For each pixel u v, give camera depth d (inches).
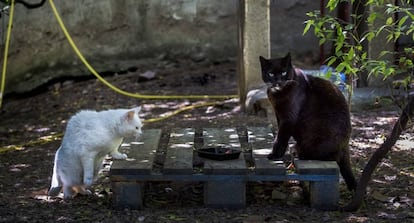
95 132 185.5
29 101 297.7
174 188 195.0
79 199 191.3
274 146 186.9
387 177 199.0
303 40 324.2
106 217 180.5
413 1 188.1
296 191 193.2
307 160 186.1
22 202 191.3
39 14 304.2
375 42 246.1
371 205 185.8
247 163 191.5
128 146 196.2
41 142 239.8
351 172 188.9
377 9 240.1
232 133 208.8
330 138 185.3
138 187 183.0
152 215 181.0
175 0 322.0
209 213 181.2
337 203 182.5
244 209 183.0
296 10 324.2
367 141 222.4
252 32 254.4
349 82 217.6
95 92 293.1
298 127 186.4
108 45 319.3
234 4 324.5
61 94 299.1
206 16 324.5
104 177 202.4
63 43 312.2
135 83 301.0
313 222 177.3
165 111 263.4
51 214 183.5
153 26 322.7
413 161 207.6
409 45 259.8
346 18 250.2
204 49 326.3
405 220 178.2
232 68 318.3
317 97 186.2
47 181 205.3
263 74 185.9
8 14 272.5
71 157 186.9
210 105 265.6
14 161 222.8
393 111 245.6
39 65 308.2
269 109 245.3
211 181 182.2
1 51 293.0
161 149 207.6
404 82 188.4
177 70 318.7
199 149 192.7
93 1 314.3
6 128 260.8
